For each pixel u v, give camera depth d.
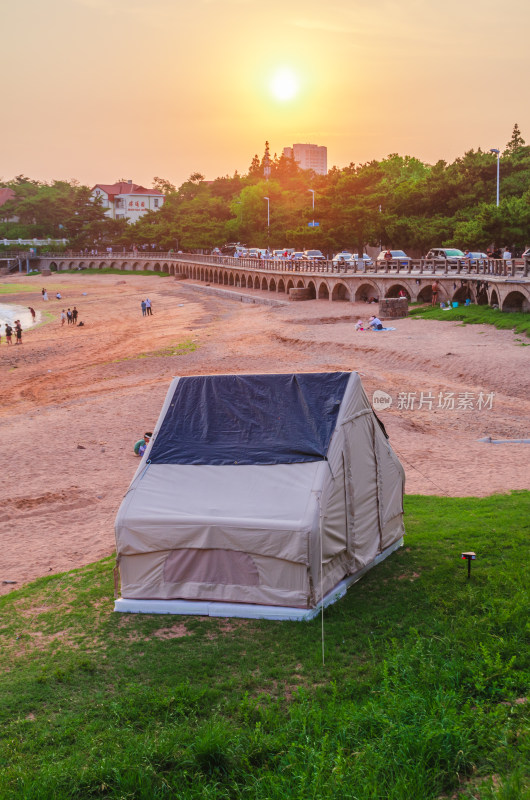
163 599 9.64
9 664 8.34
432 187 67.00
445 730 5.93
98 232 149.00
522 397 24.19
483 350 30.02
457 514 12.90
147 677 7.78
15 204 168.00
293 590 9.08
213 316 57.69
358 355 33.12
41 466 20.30
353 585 9.82
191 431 10.56
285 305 56.59
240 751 6.20
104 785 5.85
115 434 23.39
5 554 13.73
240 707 6.82
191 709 6.97
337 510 9.57
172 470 10.14
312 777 5.64
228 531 9.22
